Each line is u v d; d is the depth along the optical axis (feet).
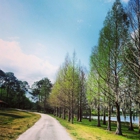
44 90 333.42
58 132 54.54
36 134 47.91
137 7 40.34
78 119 151.84
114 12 66.39
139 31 40.01
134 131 86.53
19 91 369.50
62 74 145.28
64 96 140.46
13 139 38.09
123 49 48.37
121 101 61.72
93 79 80.79
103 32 69.87
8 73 364.79
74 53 119.85
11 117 126.93
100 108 106.63
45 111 336.29
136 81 50.16
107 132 67.41
